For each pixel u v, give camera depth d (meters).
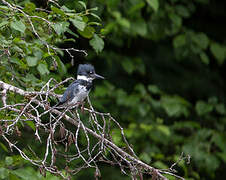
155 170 7.16
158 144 15.07
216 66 17.38
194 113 16.36
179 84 16.62
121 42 14.40
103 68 15.38
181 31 15.27
